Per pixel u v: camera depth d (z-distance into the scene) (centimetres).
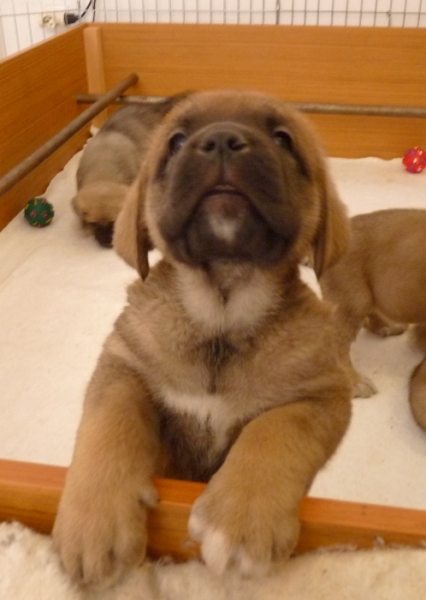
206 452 46
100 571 35
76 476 37
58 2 142
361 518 36
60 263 99
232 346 44
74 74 126
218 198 39
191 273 44
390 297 80
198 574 37
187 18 140
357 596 35
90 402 44
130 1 140
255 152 39
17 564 36
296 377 43
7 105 103
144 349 45
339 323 80
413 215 81
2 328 86
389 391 79
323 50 122
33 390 77
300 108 120
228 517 34
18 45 147
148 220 48
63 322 87
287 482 36
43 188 117
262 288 44
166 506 37
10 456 68
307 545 37
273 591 35
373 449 71
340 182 119
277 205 40
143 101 127
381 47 121
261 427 39
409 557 35
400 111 119
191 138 42
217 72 128
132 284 50
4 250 101
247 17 138
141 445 39
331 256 48
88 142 123
